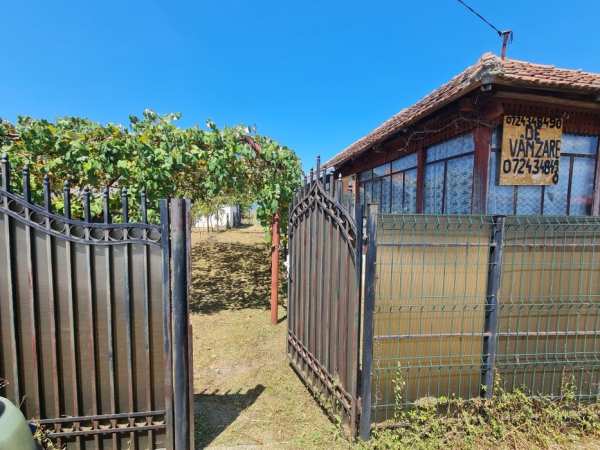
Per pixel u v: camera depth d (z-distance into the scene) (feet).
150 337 7.88
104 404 7.80
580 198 17.99
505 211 17.11
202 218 69.31
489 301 9.15
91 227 7.42
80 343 7.63
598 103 16.06
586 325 9.71
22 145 14.20
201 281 27.76
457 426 8.74
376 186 30.30
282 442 8.70
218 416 9.95
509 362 9.45
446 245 8.85
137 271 7.73
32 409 7.51
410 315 8.84
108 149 14.61
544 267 9.39
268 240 18.98
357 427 8.68
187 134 16.02
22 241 7.23
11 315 7.24
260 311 20.61
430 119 19.11
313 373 11.25
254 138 17.99
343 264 9.13
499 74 13.14
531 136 16.51
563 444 8.50
